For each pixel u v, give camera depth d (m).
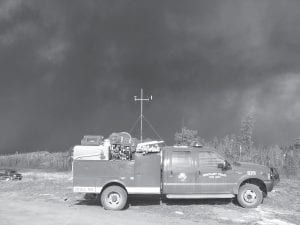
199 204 15.06
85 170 14.38
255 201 14.45
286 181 21.30
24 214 13.38
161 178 14.60
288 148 34.25
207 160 14.62
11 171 37.72
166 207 14.56
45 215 13.23
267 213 13.70
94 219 12.63
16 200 16.30
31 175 38.00
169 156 14.62
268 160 31.83
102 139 14.89
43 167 50.44
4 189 19.34
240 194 14.49
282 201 15.70
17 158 61.06
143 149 14.55
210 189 14.48
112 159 14.57
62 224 11.88
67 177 27.50
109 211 14.01
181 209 14.20
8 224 11.84
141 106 21.91
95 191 14.28
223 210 14.08
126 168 14.34
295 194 17.17
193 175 14.50
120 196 14.27
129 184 14.30
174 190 14.49
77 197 16.67
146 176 14.34
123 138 14.79
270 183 14.73
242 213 13.65
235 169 14.60
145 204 15.16
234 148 33.66
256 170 14.66
